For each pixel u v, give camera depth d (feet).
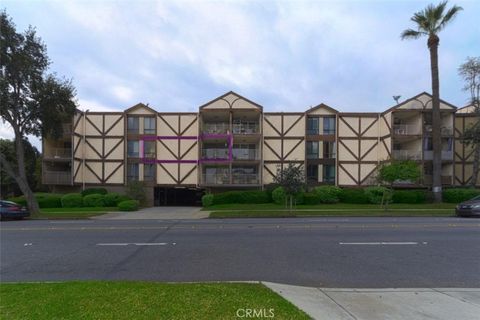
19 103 80.23
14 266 27.32
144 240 39.60
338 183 118.93
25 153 146.20
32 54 78.84
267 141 120.26
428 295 19.16
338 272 25.17
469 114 122.21
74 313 14.80
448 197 100.42
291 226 52.80
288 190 80.94
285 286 20.49
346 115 121.19
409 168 88.12
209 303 16.17
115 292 18.06
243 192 105.09
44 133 86.48
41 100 80.02
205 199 103.55
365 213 75.56
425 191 101.76
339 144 120.16
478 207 68.95
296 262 28.27
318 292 19.63
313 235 42.83
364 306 17.11
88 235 44.09
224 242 37.83
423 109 113.60
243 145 124.26
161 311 15.03
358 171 119.44
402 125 117.70
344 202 103.76
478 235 42.80
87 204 102.83
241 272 25.07
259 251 32.73
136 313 14.79
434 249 33.86
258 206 96.43
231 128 117.39
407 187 113.60
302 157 119.44
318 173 120.06
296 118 120.78
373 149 120.16
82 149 119.03
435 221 60.39
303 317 14.52
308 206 95.86
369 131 120.67
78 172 117.60
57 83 82.89
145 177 119.65
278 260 28.96
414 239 39.68
